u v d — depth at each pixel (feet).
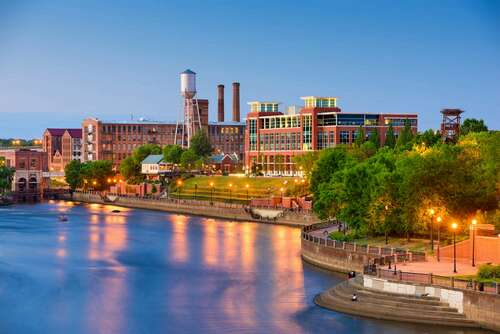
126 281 377.91
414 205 405.59
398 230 422.82
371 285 304.71
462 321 274.16
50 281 380.17
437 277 288.51
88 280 381.81
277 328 280.51
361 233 445.78
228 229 639.35
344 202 453.99
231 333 275.80
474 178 411.95
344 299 305.32
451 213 403.95
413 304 286.05
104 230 632.38
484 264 318.24
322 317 293.43
